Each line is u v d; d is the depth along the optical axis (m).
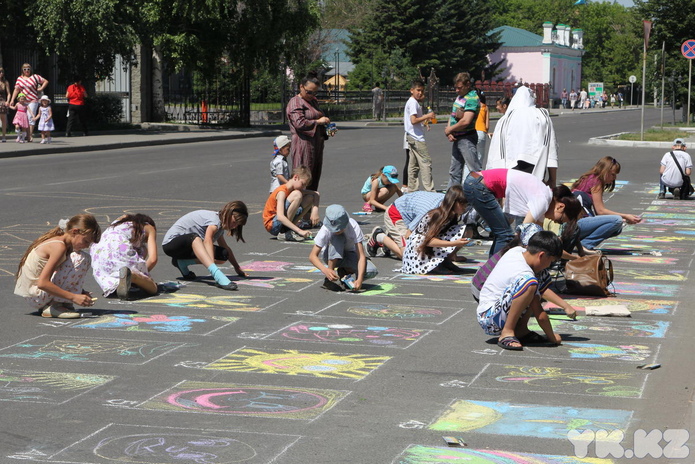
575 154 25.16
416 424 4.71
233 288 8.16
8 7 27.86
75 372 5.62
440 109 62.38
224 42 34.41
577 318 7.17
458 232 9.01
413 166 14.88
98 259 7.87
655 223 12.68
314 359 5.95
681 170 15.21
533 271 6.39
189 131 33.22
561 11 123.06
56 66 31.20
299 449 4.34
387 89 59.78
